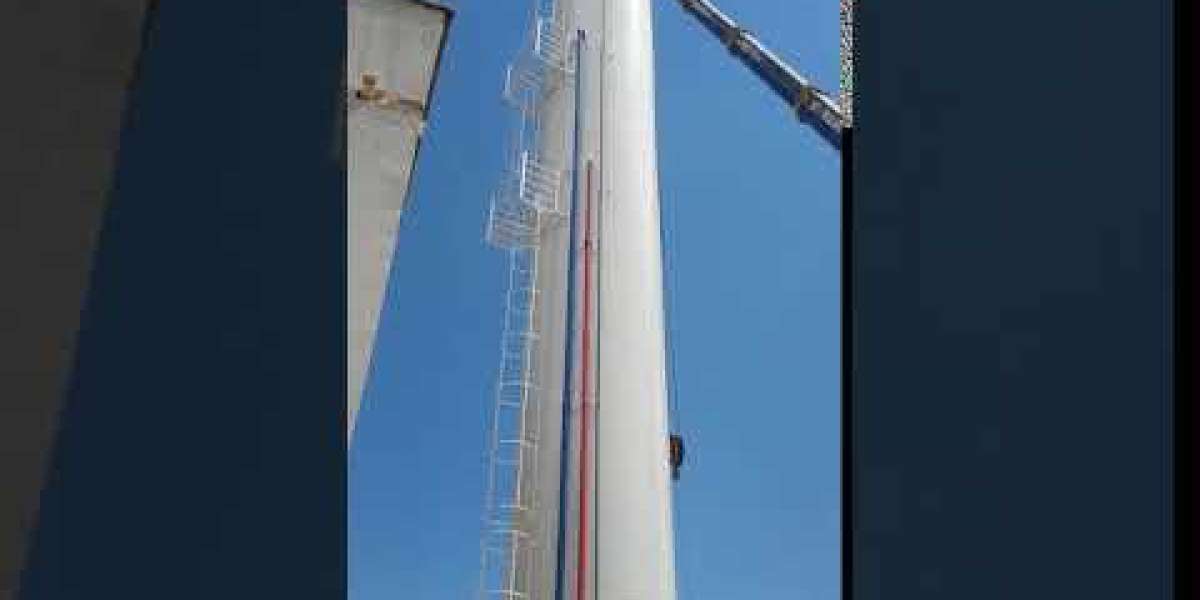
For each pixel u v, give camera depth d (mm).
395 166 16188
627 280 30312
